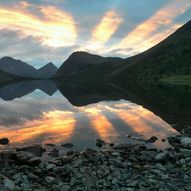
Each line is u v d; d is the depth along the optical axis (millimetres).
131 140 41188
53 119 59656
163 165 29672
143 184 23891
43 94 147375
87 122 55688
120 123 54344
